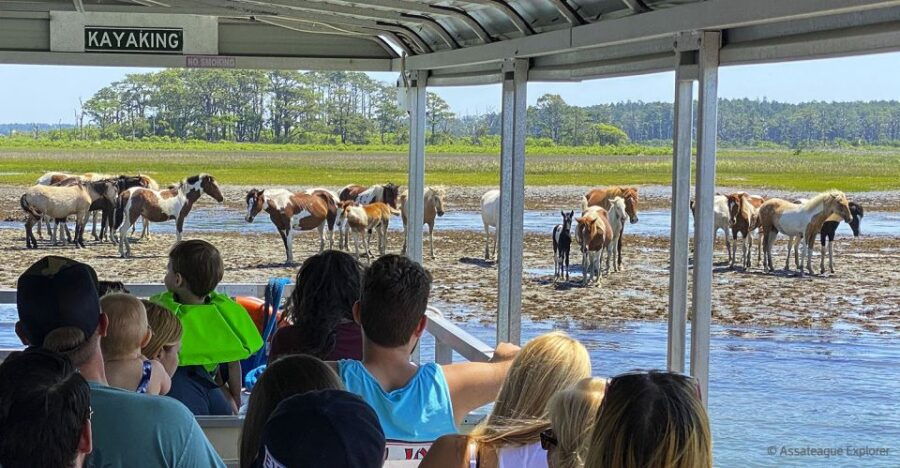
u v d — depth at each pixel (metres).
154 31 8.14
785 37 3.57
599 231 17.94
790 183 20.81
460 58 6.72
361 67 8.46
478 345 4.95
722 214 18.47
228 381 4.05
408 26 7.52
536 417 2.28
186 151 20.78
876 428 14.11
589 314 18.00
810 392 15.62
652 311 17.88
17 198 20.03
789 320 17.86
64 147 20.80
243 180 20.62
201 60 8.20
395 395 2.73
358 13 6.54
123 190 17.30
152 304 3.34
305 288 3.43
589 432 1.94
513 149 6.11
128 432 2.29
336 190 20.83
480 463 2.20
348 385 2.72
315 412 1.45
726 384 15.86
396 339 2.75
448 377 2.88
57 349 2.25
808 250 17.98
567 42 4.99
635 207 19.34
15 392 1.57
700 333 4.14
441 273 18.62
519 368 2.31
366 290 2.74
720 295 18.58
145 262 17.44
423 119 8.14
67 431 1.58
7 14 7.94
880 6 2.90
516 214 6.26
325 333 3.40
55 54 8.02
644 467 1.64
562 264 18.23
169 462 2.32
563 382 2.29
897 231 19.11
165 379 3.08
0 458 1.57
